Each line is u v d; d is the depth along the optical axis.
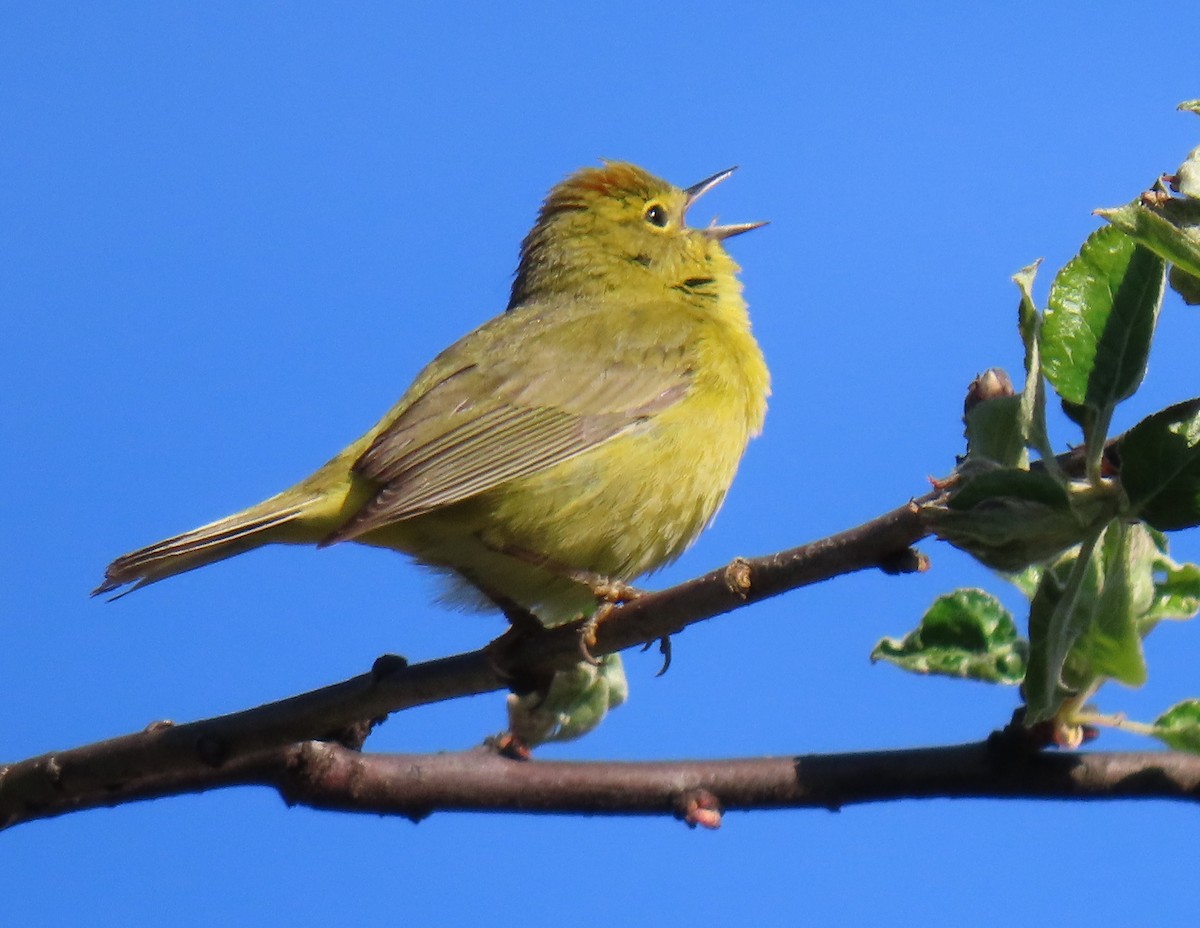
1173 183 6.84
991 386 7.12
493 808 8.62
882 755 7.93
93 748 9.27
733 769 8.33
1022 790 7.50
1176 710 7.36
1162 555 7.34
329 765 8.86
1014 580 7.41
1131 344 6.46
